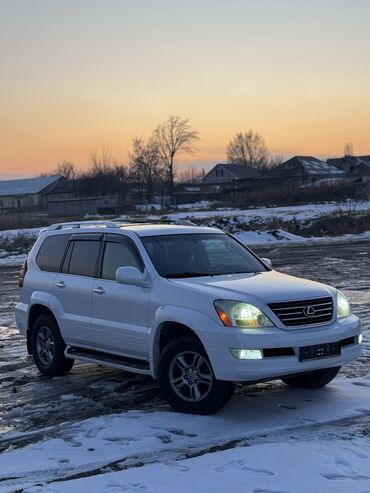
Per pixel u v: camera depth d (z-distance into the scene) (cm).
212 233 783
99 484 462
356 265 2048
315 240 3294
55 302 800
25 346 1015
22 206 10744
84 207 7625
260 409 636
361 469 471
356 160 12219
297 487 440
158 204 8350
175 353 632
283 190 7144
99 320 731
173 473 477
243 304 596
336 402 654
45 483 474
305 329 604
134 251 720
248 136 14800
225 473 471
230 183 10969
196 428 584
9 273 2120
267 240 3388
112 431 585
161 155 10488
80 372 838
